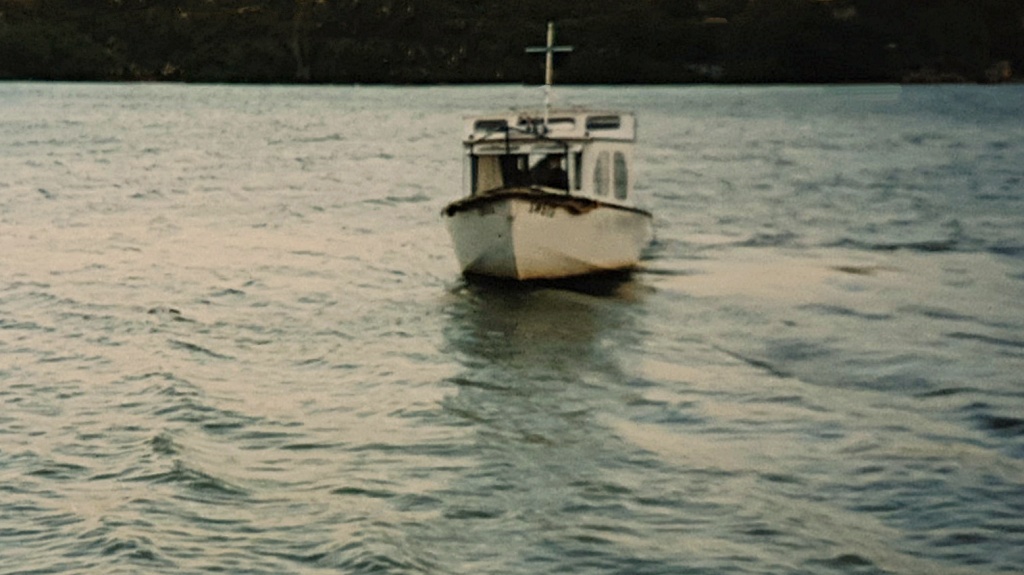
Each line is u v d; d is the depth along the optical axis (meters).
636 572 14.53
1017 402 21.34
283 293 31.55
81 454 18.41
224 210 50.53
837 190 57.31
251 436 19.44
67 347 25.56
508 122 29.52
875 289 31.45
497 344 25.44
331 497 16.75
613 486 17.17
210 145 91.56
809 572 14.55
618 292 30.48
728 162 74.50
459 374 23.19
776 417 20.44
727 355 24.58
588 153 28.59
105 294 31.64
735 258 36.31
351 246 39.53
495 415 20.58
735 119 132.00
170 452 18.41
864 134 103.94
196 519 15.93
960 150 84.38
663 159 77.00
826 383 22.58
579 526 15.80
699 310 28.56
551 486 17.19
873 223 44.75
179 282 33.34
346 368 23.78
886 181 61.88
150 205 52.56
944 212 48.12
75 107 154.38
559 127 29.06
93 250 39.28
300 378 23.06
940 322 27.70
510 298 29.33
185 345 25.73
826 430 19.75
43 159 77.06
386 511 16.23
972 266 35.28
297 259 37.00
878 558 14.91
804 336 26.23
